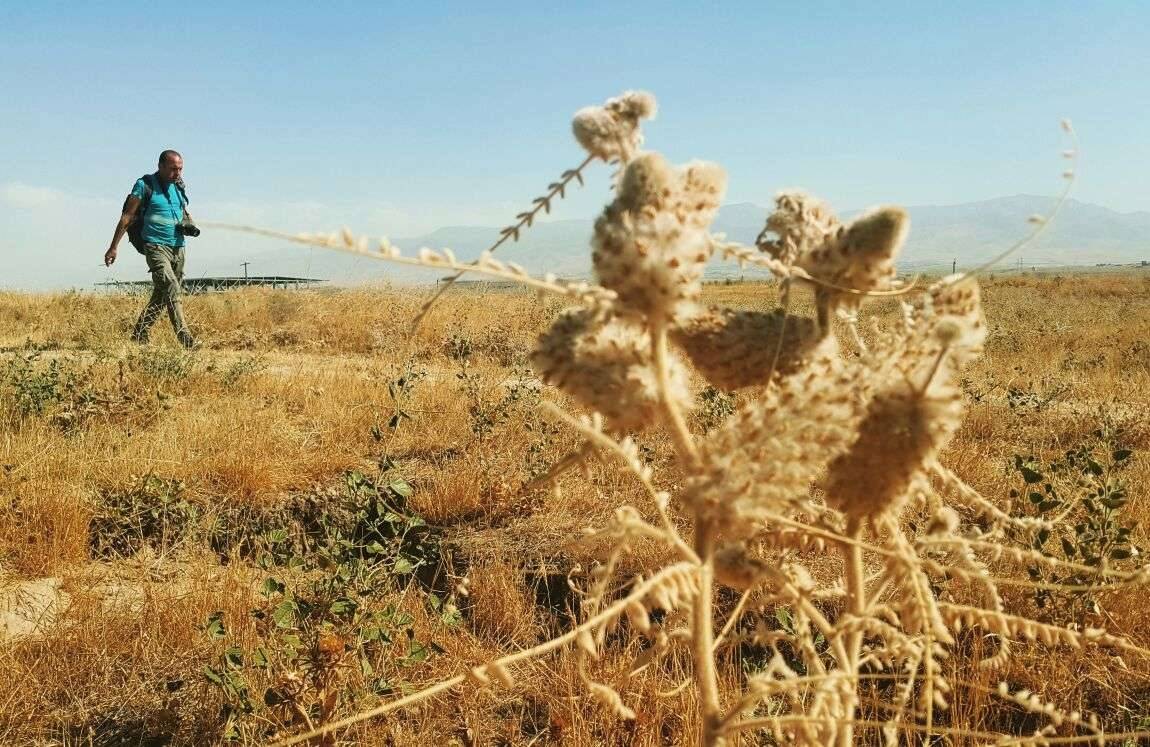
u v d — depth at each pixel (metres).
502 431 7.12
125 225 11.07
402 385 7.41
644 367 1.18
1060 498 4.57
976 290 1.22
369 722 3.60
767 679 1.23
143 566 5.03
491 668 0.96
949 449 6.45
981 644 3.62
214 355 10.85
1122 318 22.86
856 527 1.28
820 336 1.25
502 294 16.42
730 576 1.16
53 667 4.09
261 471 5.98
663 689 3.59
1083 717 3.40
